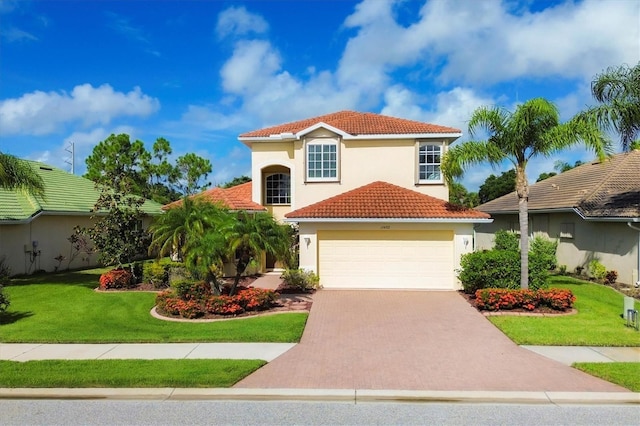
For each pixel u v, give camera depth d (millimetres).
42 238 24125
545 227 26031
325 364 9484
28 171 19547
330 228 18953
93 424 6840
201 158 53844
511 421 6922
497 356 10000
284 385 8320
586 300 16047
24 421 6945
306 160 22594
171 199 51375
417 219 18203
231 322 13070
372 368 9258
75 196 28062
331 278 18984
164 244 15984
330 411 7312
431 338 11453
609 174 23562
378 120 25188
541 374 8859
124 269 19734
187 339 11188
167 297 15109
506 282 15852
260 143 24250
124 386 8219
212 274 15195
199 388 8156
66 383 8242
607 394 7859
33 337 11422
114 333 11852
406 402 7699
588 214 20094
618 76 17750
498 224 32688
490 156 15352
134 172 48062
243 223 15203
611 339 11078
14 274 22453
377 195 20422
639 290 17438
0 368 9016
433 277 18703
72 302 16141
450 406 7531
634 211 18531
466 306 15227
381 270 18844
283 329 12117
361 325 12789
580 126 14578
